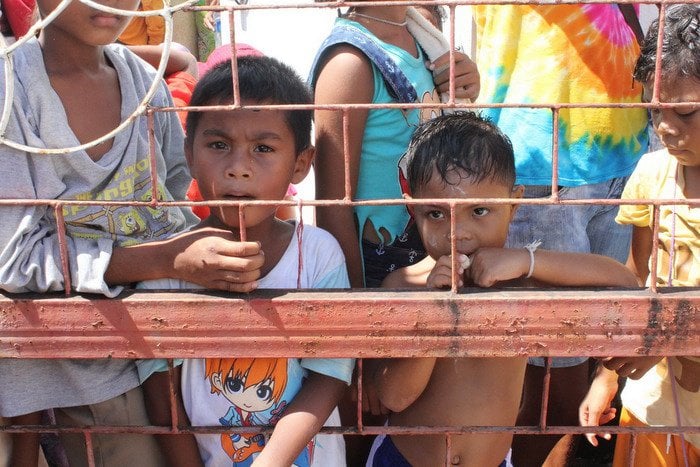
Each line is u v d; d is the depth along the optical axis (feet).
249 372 5.83
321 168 6.98
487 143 6.13
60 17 5.15
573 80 8.11
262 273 5.98
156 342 4.91
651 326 4.75
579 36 8.04
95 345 4.93
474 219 6.13
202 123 5.78
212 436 6.03
